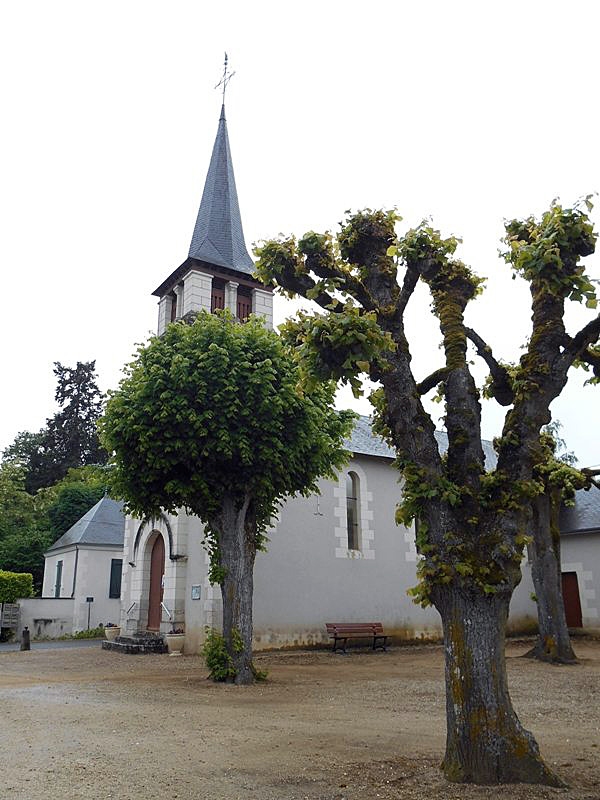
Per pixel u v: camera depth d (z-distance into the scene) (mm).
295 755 5750
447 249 6426
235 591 11344
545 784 4820
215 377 10969
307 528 17266
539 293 6062
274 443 11156
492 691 5082
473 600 5262
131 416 10828
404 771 5219
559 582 14594
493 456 24516
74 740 6309
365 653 16422
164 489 11211
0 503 34875
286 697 9383
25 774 5105
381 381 6172
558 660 13883
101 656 16062
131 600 18859
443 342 6348
